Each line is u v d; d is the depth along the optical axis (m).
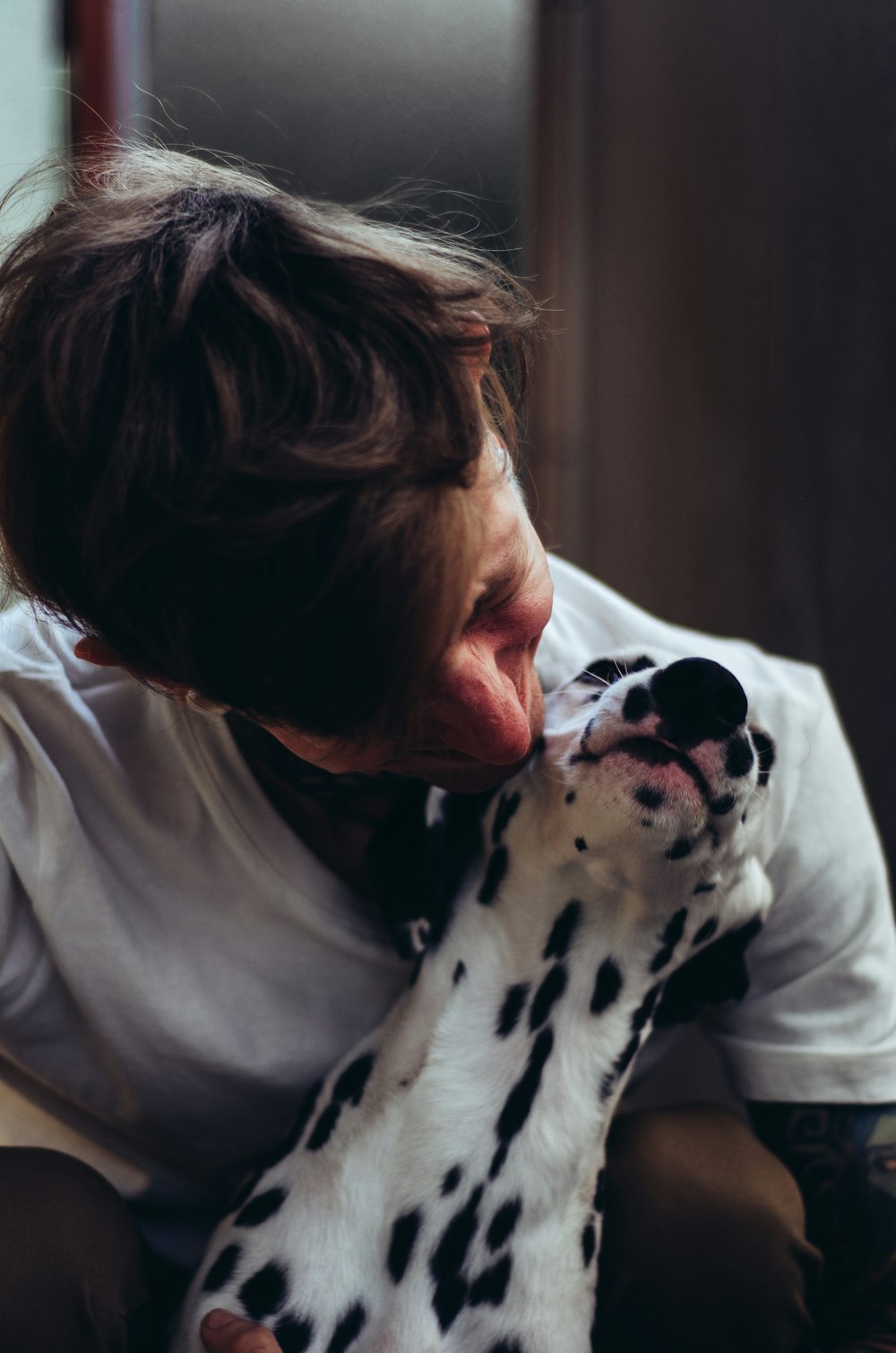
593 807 0.92
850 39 2.05
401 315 0.72
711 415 2.15
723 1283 1.07
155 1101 1.15
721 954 1.04
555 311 1.92
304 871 1.09
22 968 1.12
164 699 1.08
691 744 0.89
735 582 2.15
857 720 2.09
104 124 1.60
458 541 0.70
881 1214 1.13
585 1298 0.96
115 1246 1.01
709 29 2.11
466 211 2.01
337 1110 1.00
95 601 0.77
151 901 1.10
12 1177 1.02
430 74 1.98
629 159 2.14
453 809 1.07
